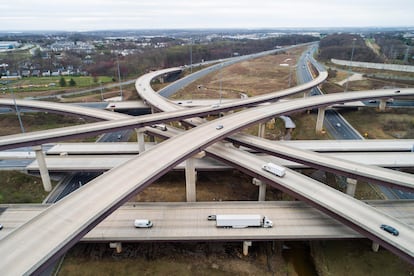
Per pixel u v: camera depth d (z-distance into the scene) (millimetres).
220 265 46844
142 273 45219
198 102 122812
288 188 53062
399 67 180875
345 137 92188
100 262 47125
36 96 142500
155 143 85812
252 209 53531
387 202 55625
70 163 71375
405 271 44875
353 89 144750
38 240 35156
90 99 136375
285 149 67125
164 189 66625
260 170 58250
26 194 65062
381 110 112250
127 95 145250
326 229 48406
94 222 39219
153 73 175875
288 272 46344
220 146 69625
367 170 56781
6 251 33625
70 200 42562
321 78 145250
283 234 47156
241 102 100625
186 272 45438
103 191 44688
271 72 197250
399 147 76812
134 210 53406
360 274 44969
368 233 43031
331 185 67938
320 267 46656
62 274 44969
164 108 98875
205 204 54906
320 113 95688
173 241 47875
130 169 50781
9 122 109938
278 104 95062
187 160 57656
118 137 97375
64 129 68625
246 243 47875
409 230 42469
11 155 77562
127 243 50781
